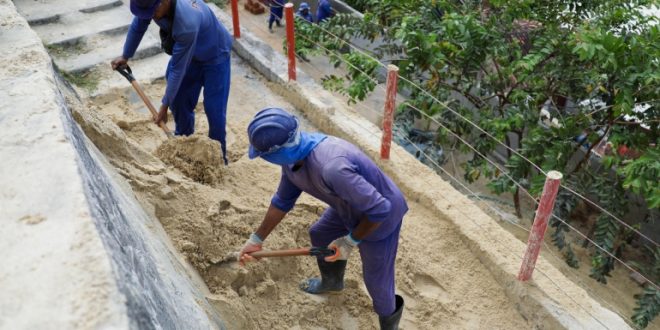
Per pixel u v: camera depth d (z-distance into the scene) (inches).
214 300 116.7
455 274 158.1
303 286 141.7
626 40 226.8
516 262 155.3
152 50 266.2
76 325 53.8
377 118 330.3
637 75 211.9
